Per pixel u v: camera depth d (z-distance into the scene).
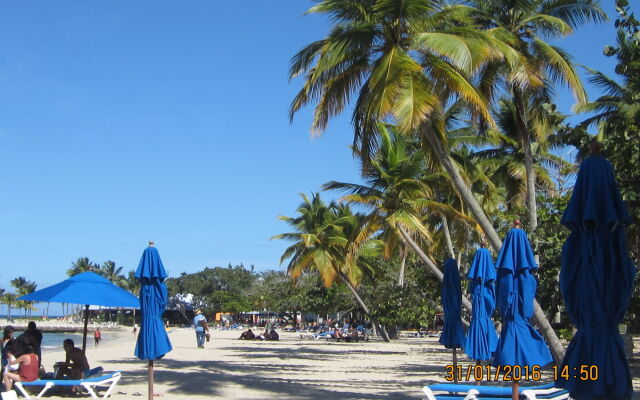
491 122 14.30
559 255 16.77
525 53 17.08
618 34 13.11
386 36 15.37
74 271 115.00
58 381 13.88
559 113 18.50
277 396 14.84
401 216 20.95
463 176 23.31
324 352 32.59
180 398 14.41
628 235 16.06
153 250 12.88
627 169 13.53
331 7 15.43
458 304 15.12
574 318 6.88
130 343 44.91
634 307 18.75
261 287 83.00
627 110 14.62
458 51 13.48
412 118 13.43
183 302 107.94
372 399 14.29
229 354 30.72
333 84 15.90
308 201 42.34
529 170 17.73
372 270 42.97
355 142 16.53
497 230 23.75
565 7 17.98
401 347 38.06
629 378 6.58
